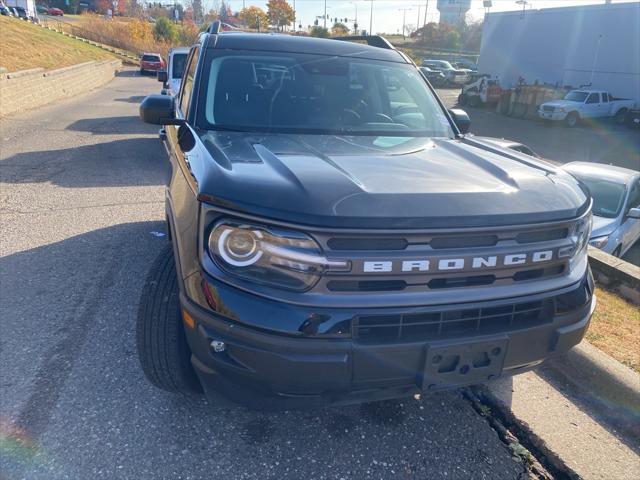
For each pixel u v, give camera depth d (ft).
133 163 31.35
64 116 51.37
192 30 216.54
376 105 12.08
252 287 6.88
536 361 8.04
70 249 16.97
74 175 27.71
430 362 7.09
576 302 8.13
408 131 11.53
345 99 11.82
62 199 23.11
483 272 7.30
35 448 8.52
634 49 86.07
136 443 8.77
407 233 6.80
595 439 9.66
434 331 7.23
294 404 7.46
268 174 7.57
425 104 12.72
